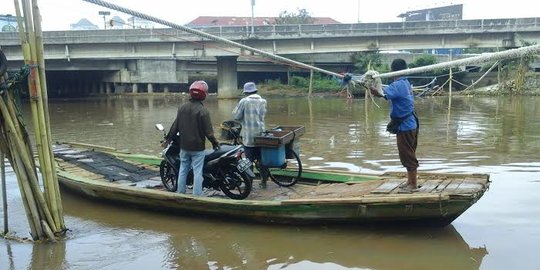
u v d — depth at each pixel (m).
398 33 33.25
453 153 12.05
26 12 5.87
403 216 6.13
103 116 23.77
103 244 6.16
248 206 6.58
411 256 5.59
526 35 32.16
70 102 34.03
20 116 6.07
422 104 27.84
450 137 14.79
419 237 6.16
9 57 33.69
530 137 14.49
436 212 5.96
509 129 16.42
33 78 5.98
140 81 41.09
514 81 33.34
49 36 34.19
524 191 8.15
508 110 23.27
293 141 7.96
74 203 8.03
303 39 34.62
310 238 6.21
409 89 6.31
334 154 12.27
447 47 33.59
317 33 33.97
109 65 40.72
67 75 43.25
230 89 36.28
